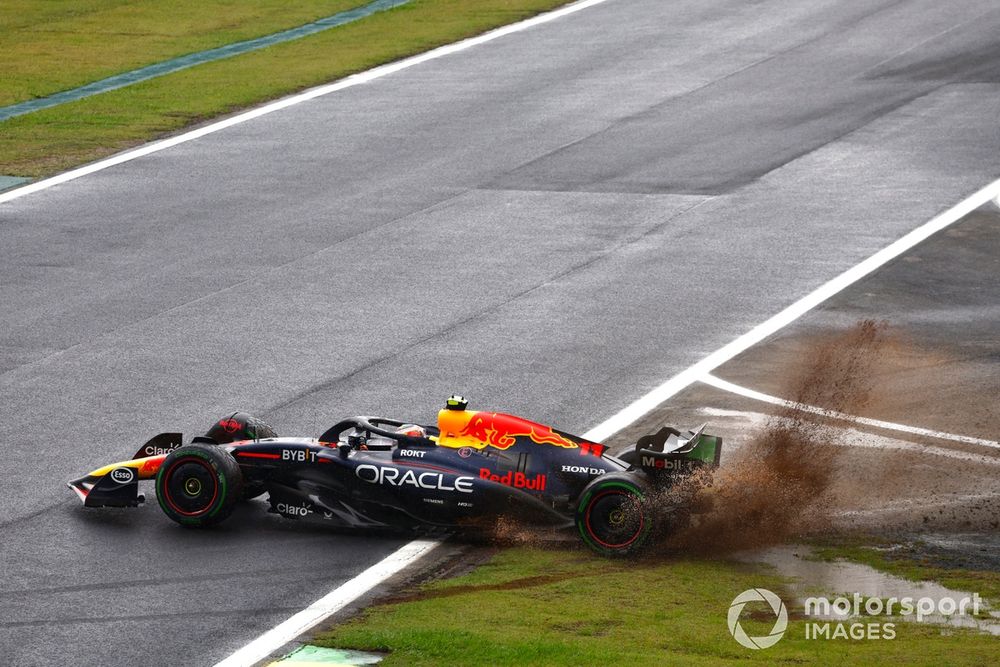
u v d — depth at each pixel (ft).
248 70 527.81
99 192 370.53
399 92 484.33
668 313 253.44
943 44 508.12
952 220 314.55
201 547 155.74
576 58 525.34
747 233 309.42
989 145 379.35
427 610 134.21
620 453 170.60
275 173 386.11
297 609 137.80
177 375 224.12
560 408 203.92
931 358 223.71
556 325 247.70
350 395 212.23
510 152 397.80
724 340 236.63
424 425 189.26
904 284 269.03
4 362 233.76
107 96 490.08
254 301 269.23
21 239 325.01
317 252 306.35
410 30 595.06
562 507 156.46
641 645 122.01
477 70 514.27
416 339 241.55
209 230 329.31
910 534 153.38
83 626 134.31
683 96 457.27
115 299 273.75
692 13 596.29
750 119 422.82
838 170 362.53
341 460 161.58
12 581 145.89
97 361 232.94
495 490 154.71
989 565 143.74
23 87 507.30
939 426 191.11
